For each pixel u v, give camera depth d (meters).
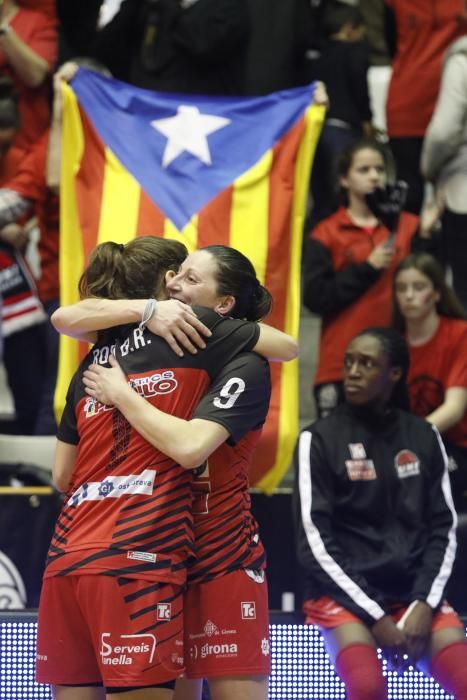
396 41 13.05
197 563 6.14
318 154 12.46
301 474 8.12
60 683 6.04
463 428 9.70
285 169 9.41
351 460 8.20
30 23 12.03
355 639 7.47
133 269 6.38
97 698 6.08
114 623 5.77
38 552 8.99
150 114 9.55
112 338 6.28
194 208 9.24
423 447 8.34
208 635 6.13
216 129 9.49
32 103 11.99
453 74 11.12
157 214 9.23
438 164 11.30
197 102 9.62
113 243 6.52
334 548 7.87
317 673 7.54
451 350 9.78
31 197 11.10
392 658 7.54
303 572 8.65
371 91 14.55
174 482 5.91
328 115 12.57
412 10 12.69
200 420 5.90
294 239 9.41
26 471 9.98
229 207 9.26
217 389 6.02
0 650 7.08
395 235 10.19
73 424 6.36
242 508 6.30
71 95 9.49
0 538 8.98
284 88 12.02
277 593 9.14
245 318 6.55
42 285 11.58
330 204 12.34
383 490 8.20
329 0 13.09
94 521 5.91
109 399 5.97
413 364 9.84
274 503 9.18
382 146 10.59
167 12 11.76
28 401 11.41
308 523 7.93
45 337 11.37
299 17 12.20
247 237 9.22
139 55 11.92
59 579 5.95
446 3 12.62
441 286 9.84
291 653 7.58
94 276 6.46
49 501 9.02
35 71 11.88
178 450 5.80
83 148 9.42
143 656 5.75
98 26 12.74
